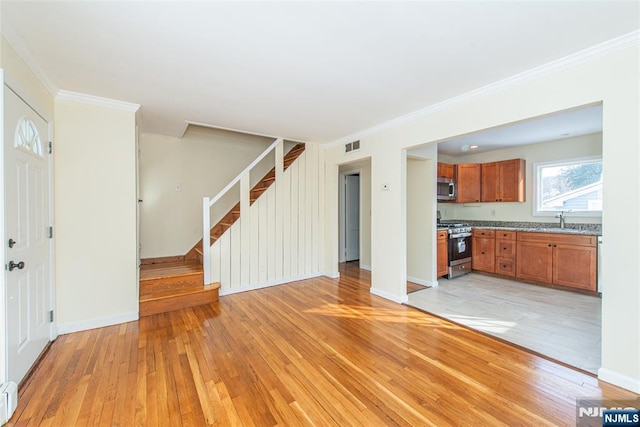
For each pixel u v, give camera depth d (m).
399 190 3.63
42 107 2.37
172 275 3.60
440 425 1.57
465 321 3.02
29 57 2.05
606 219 1.94
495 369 2.12
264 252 4.43
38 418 1.63
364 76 2.43
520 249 4.60
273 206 4.52
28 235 2.09
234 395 1.83
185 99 2.93
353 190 6.48
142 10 1.60
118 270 2.97
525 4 1.56
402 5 1.57
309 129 4.08
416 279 4.55
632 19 1.68
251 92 2.76
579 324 2.93
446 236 4.77
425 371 2.09
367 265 5.59
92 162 2.83
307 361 2.24
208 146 4.91
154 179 4.44
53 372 2.08
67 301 2.71
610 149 1.93
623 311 1.88
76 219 2.75
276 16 1.66
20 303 1.94
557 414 1.65
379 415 1.65
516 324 2.94
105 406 1.73
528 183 5.12
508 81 2.47
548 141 4.84
